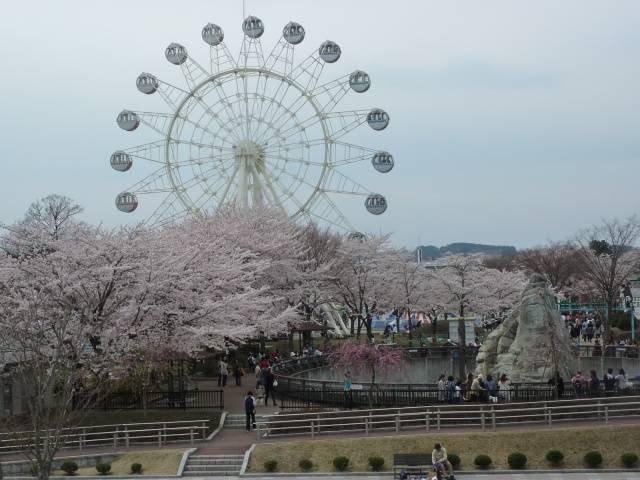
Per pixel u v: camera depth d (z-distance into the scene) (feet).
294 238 258.37
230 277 183.42
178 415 150.10
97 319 150.51
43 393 120.57
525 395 147.54
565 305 364.17
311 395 159.33
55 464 130.31
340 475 123.54
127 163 277.03
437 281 298.56
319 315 323.37
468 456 126.62
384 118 276.00
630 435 129.49
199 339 160.35
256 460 129.08
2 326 136.77
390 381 213.05
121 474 127.24
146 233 170.40
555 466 124.47
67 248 156.15
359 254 280.72
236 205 261.24
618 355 216.54
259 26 270.67
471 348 233.35
